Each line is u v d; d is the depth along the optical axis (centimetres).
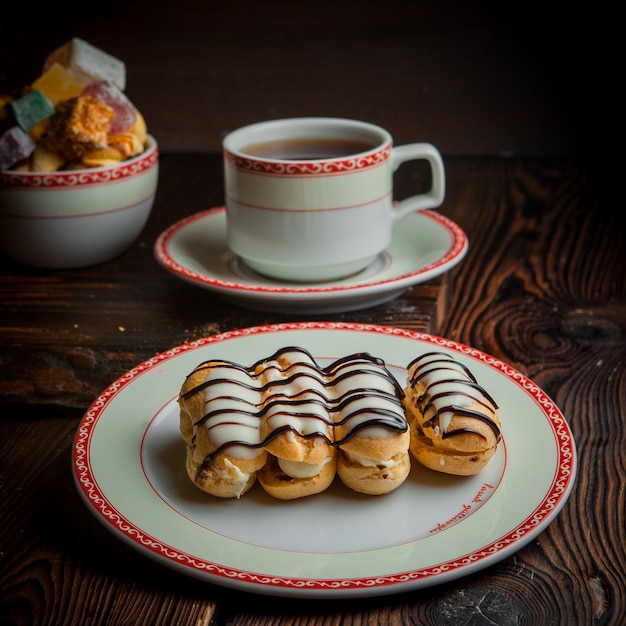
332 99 111
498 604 57
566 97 109
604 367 75
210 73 110
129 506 60
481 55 109
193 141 112
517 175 104
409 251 82
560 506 59
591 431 69
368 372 63
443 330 79
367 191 77
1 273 83
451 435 61
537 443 63
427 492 61
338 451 61
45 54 110
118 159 81
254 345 70
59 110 80
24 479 66
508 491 60
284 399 61
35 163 79
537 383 73
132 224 83
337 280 79
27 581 59
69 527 62
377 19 108
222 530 59
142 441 64
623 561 59
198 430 61
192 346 70
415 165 107
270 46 109
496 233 92
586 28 107
